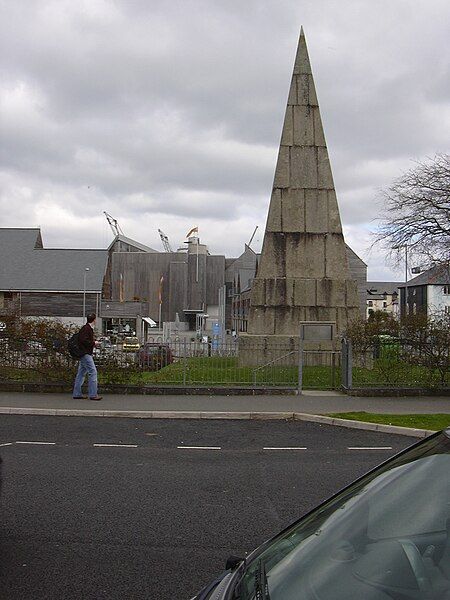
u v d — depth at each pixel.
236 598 2.59
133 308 63.78
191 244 90.25
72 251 68.44
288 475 9.07
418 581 2.33
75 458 9.99
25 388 16.91
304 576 2.59
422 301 67.06
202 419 14.02
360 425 13.02
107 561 5.68
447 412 14.41
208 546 6.09
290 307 22.36
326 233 22.72
